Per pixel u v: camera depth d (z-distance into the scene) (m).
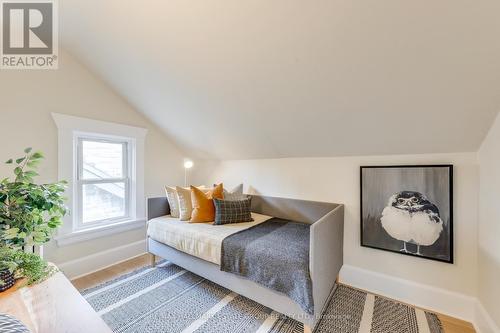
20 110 1.89
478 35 1.01
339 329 1.50
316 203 2.26
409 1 0.99
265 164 2.68
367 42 1.19
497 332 1.32
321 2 1.10
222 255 1.72
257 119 2.07
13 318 0.73
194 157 3.35
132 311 1.66
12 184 1.18
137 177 2.74
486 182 1.46
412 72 1.25
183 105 2.27
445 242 1.66
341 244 2.07
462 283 1.63
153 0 1.38
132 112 2.68
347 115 1.68
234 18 1.31
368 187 1.99
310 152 2.27
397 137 1.72
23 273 1.11
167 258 2.23
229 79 1.74
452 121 1.45
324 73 1.43
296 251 1.52
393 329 1.50
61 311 0.89
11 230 1.07
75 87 2.20
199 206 2.29
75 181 2.27
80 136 2.33
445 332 1.49
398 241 1.85
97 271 2.32
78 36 1.90
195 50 1.61
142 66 1.96
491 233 1.40
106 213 2.55
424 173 1.74
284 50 1.38
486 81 1.18
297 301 1.34
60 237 2.11
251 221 2.32
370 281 1.99
